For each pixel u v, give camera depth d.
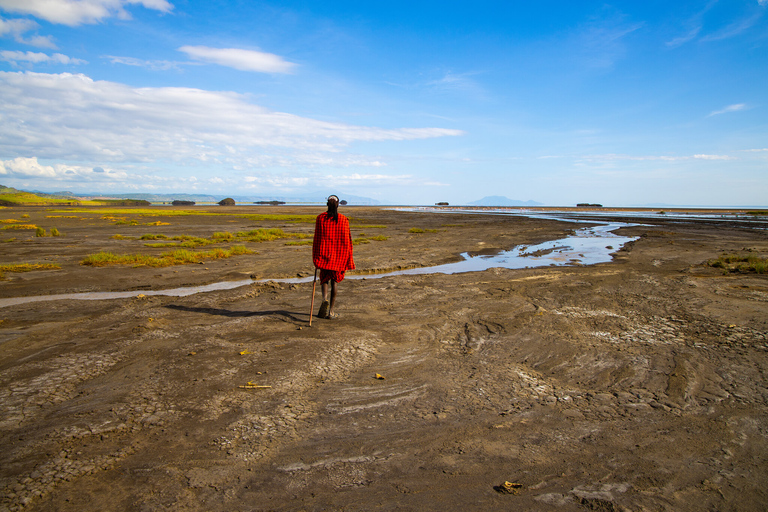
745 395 4.19
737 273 11.24
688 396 4.20
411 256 15.90
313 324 6.75
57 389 4.34
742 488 2.82
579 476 2.98
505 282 10.47
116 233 25.86
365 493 2.81
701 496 2.75
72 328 6.50
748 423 3.66
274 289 9.62
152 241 21.06
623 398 4.20
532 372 4.88
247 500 2.73
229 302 8.31
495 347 5.74
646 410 3.93
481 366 5.07
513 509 2.64
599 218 51.38
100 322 6.85
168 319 7.02
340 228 6.70
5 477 2.92
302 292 9.34
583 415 3.86
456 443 3.41
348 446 3.36
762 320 6.66
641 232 27.97
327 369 4.91
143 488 2.83
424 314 7.45
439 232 28.17
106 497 2.74
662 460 3.15
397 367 5.02
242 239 21.73
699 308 7.55
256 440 3.42
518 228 32.41
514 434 3.54
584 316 7.23
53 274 11.68
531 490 2.83
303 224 36.84
